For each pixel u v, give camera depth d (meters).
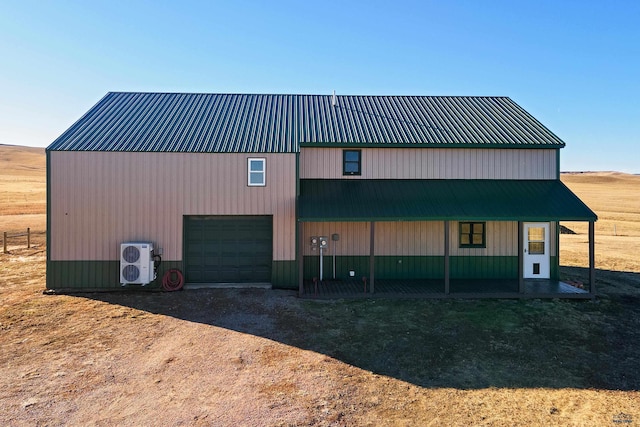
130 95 16.89
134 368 7.61
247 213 13.30
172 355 8.20
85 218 12.84
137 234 13.00
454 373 7.60
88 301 11.73
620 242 25.94
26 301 11.66
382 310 11.16
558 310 11.23
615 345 8.98
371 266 12.33
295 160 13.36
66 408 6.23
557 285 13.49
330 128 15.08
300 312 10.91
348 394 6.77
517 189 13.95
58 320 10.13
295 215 13.38
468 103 17.89
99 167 12.88
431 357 8.27
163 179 13.08
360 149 14.59
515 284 13.66
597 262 18.62
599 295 12.62
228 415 6.09
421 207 12.82
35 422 5.86
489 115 16.64
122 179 12.95
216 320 10.26
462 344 8.95
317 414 6.16
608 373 7.69
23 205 42.94
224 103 16.80
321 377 7.35
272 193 13.34
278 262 13.34
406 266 14.59
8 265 16.48
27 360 7.87
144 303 11.59
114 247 12.91
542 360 8.21
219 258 13.59
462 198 13.38
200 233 13.52
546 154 14.75
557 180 14.65
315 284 13.41
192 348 8.55
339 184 14.18
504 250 14.68
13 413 6.06
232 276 13.65
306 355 8.27
